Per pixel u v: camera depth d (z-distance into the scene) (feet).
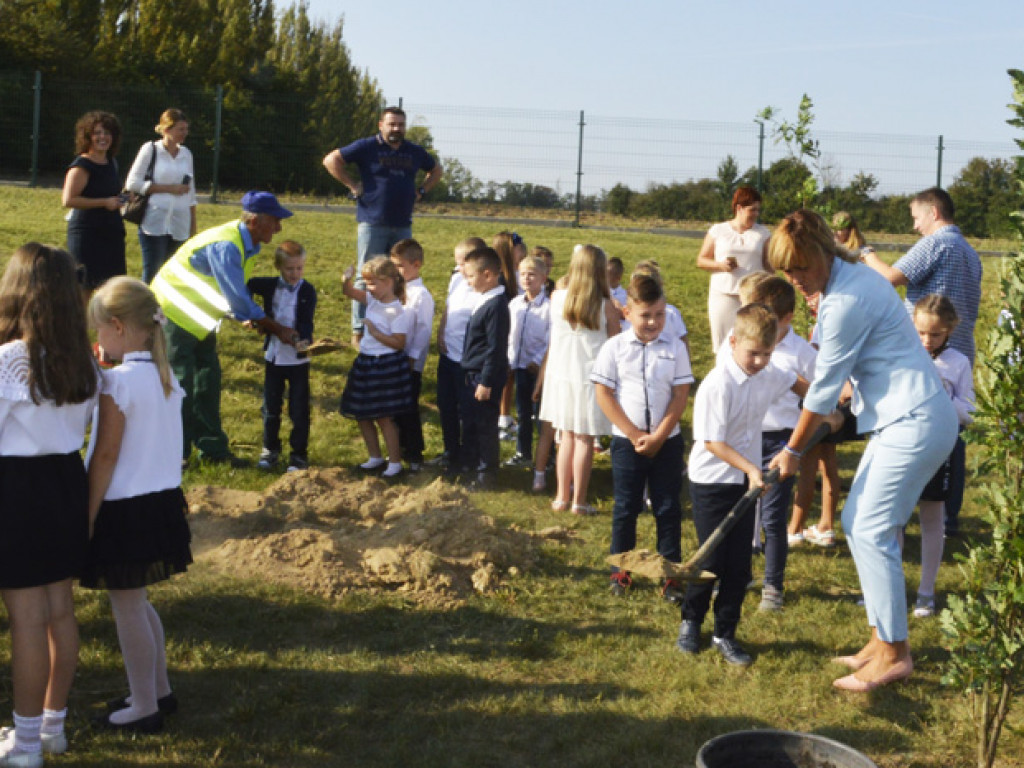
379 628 16.31
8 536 11.76
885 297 14.55
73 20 112.78
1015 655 12.77
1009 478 12.65
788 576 19.47
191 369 23.47
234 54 120.67
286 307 24.17
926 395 14.42
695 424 15.99
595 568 19.33
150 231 29.78
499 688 14.65
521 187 87.35
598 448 27.55
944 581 19.35
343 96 122.83
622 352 17.58
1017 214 12.26
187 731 13.17
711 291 29.32
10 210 51.37
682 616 16.21
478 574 18.16
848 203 72.33
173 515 12.95
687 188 84.53
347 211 72.18
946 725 14.02
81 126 26.78
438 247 52.80
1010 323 12.30
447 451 24.99
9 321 11.89
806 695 14.75
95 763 12.34
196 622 16.17
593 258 21.33
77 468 12.29
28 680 12.03
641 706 14.28
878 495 14.65
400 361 24.14
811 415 14.85
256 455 25.04
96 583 12.51
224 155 83.66
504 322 23.43
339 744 13.08
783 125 30.76
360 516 20.79
